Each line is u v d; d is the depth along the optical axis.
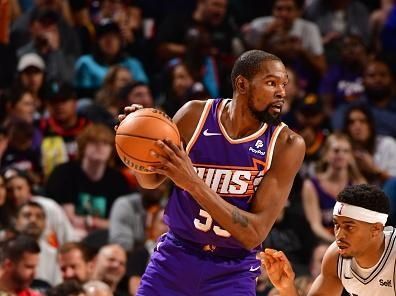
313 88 23.58
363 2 27.67
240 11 25.41
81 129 20.09
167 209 9.91
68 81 22.30
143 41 24.30
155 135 8.98
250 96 9.44
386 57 23.77
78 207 18.56
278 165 9.61
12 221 16.81
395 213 18.94
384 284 10.05
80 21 24.03
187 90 21.28
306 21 24.56
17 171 17.75
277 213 9.61
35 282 16.28
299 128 20.55
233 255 9.82
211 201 9.06
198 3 24.56
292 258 17.77
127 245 17.47
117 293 16.14
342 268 10.23
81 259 15.61
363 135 20.62
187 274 9.75
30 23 22.77
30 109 19.72
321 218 18.77
